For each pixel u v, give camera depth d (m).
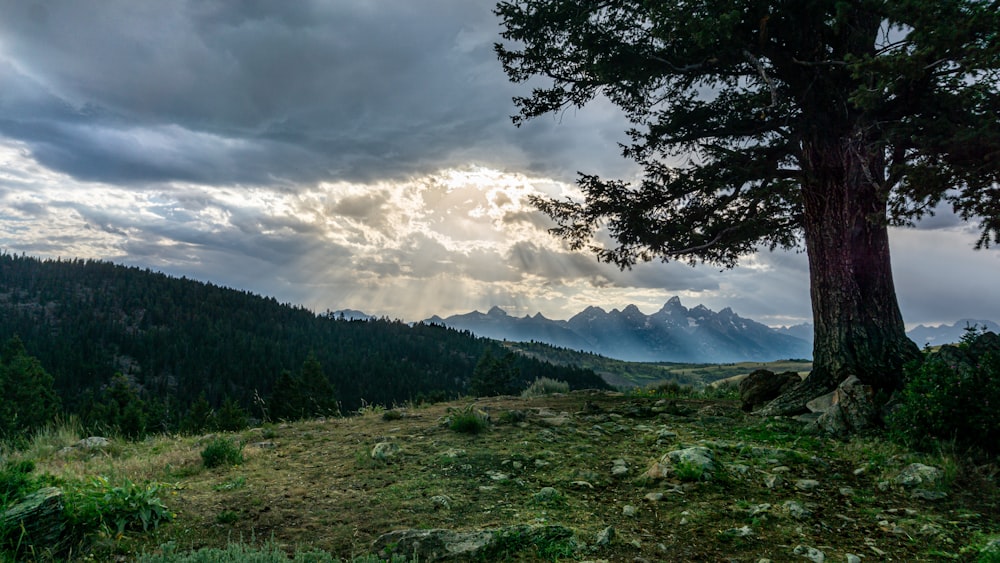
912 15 8.41
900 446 8.03
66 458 8.63
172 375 186.25
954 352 9.14
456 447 8.06
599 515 5.47
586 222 14.05
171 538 4.47
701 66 11.64
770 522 5.41
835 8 10.31
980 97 9.32
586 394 16.94
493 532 4.58
